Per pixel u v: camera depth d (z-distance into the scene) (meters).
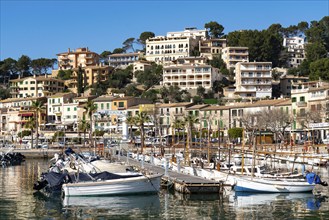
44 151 136.62
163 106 179.25
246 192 61.66
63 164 75.88
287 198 58.12
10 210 50.72
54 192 62.19
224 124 164.50
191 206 52.72
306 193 61.50
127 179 58.19
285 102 154.75
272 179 61.84
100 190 57.72
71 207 52.09
